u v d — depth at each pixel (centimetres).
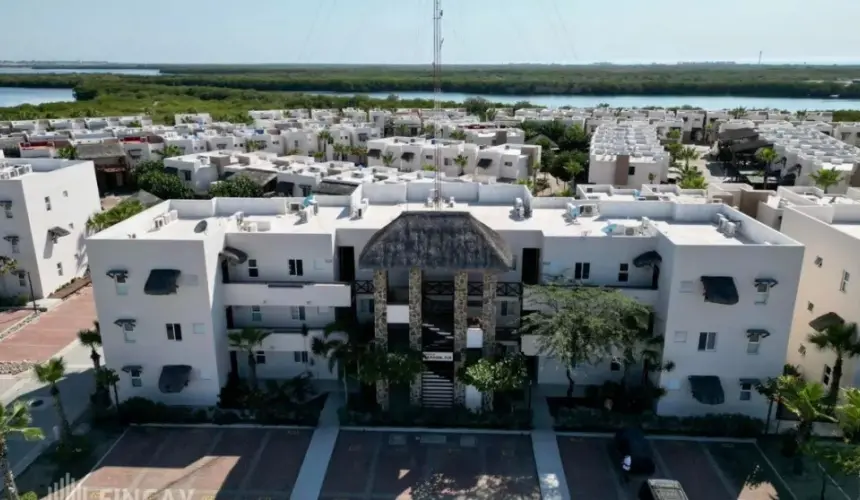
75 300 6181
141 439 4009
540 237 4359
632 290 4178
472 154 10912
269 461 3803
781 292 3897
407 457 3844
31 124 13538
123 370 4241
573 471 3712
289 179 8575
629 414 4103
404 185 5350
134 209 6694
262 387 4488
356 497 3497
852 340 3984
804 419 3544
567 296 3978
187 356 4225
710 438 4000
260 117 17225
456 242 3922
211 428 4125
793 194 5703
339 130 12938
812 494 3500
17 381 4662
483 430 4103
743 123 15275
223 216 4953
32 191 5934
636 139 12112
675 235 4434
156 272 4009
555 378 4553
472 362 4131
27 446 3891
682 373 4106
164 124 16050
